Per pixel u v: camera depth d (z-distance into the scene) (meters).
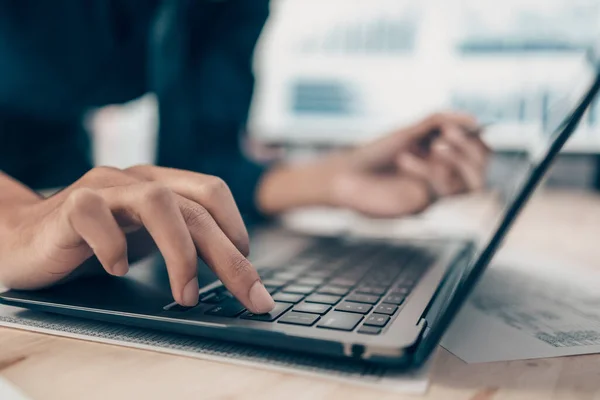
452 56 0.93
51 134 0.82
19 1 0.68
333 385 0.22
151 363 0.25
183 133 0.84
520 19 0.90
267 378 0.23
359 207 0.65
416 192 0.62
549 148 0.28
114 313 0.27
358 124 0.99
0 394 0.22
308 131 1.02
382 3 0.96
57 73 0.75
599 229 0.67
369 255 0.44
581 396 0.22
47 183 0.85
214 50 0.87
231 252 0.28
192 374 0.23
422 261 0.42
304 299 0.30
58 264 0.29
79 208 0.26
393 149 0.62
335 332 0.24
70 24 0.72
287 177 0.73
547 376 0.24
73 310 0.28
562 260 0.49
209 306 0.28
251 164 0.77
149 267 0.37
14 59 0.71
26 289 0.31
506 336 0.28
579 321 0.31
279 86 1.02
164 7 0.81
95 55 0.76
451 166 0.59
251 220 0.70
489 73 0.92
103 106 0.87
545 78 0.89
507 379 0.23
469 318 0.31
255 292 0.27
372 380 0.23
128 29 0.77
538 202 0.90
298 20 1.00
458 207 0.91
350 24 0.98
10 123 0.76
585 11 0.87
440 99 0.95
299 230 0.61
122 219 0.29
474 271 0.24
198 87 0.86
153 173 0.33
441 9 0.93
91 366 0.24
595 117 0.89
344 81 0.99
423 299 0.30
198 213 0.29
